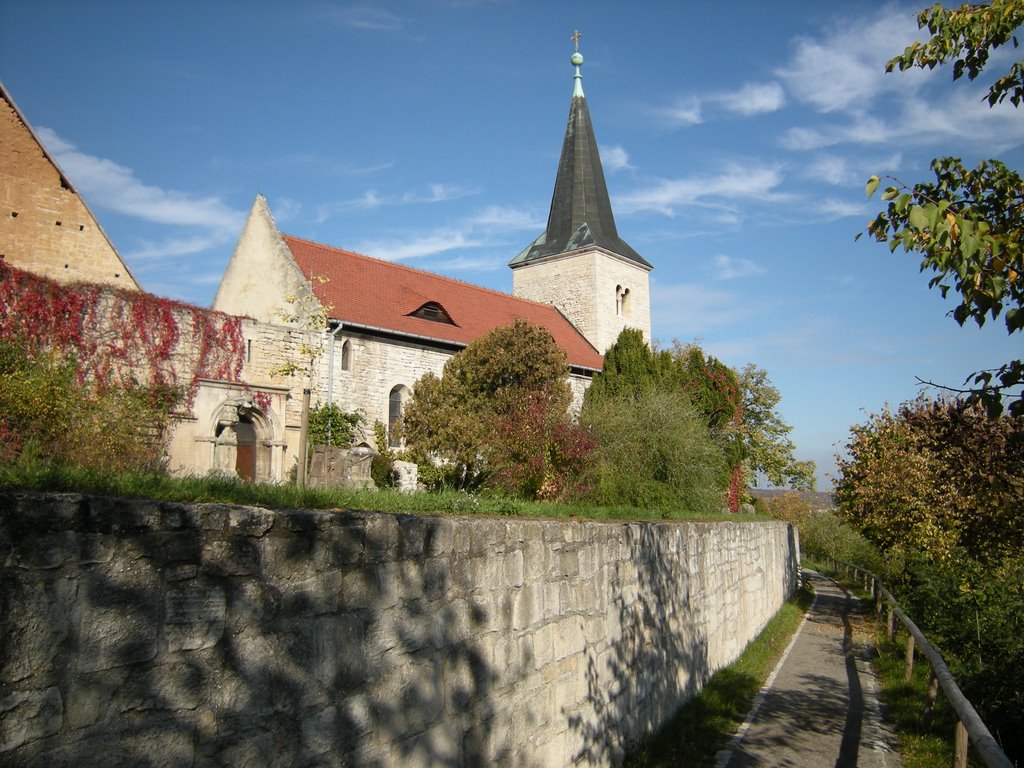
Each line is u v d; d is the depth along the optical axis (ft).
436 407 75.10
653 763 26.58
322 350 67.62
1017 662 30.68
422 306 102.42
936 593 44.83
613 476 55.67
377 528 14.02
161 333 60.39
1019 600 35.37
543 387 78.28
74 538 9.11
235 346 67.36
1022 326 16.57
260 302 92.53
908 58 20.35
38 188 77.77
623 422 60.44
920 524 53.06
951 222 16.17
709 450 66.18
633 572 28.91
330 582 12.77
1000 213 20.71
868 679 42.63
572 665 22.56
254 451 70.79
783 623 63.98
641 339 89.97
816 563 176.55
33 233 77.00
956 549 45.34
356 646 13.26
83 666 9.08
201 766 10.32
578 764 22.50
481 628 17.49
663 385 84.99
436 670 15.60
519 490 52.16
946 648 39.73
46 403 35.88
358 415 85.66
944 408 28.99
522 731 19.19
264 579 11.51
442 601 16.01
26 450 13.20
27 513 8.64
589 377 131.23
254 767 11.07
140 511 9.84
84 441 35.53
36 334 52.08
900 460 60.08
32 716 8.54
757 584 59.00
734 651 47.96
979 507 25.93
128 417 44.86
